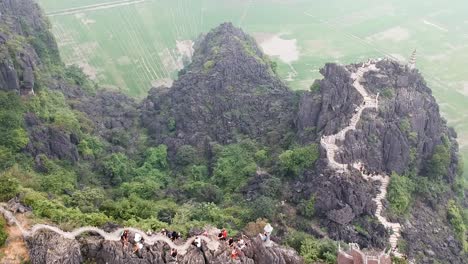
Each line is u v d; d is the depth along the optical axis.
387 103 119.62
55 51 180.12
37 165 118.44
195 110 157.62
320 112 124.38
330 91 123.19
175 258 67.31
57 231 69.56
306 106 128.00
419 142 120.38
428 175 121.94
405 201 107.31
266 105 155.25
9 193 78.50
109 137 154.50
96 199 98.75
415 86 128.25
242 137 146.88
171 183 133.62
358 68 128.50
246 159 133.62
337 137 112.31
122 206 93.62
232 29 196.25
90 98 172.38
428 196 115.81
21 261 66.06
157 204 105.31
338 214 99.94
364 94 121.25
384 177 112.44
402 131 116.81
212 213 99.88
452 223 114.38
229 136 148.88
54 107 142.12
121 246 67.62
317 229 99.56
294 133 132.88
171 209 101.31
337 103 121.19
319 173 108.38
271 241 75.12
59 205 80.62
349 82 122.50
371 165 112.44
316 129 123.50
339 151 109.88
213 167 136.38
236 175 128.12
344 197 102.25
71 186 109.81
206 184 123.62
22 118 125.12
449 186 124.75
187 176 136.62
